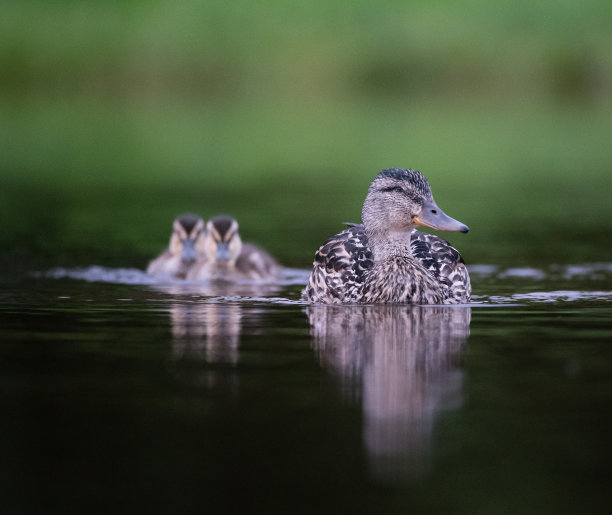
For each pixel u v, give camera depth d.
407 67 43.94
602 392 7.60
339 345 9.24
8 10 48.69
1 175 26.89
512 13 45.22
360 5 46.91
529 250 16.22
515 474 6.03
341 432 6.71
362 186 24.69
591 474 6.06
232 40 46.03
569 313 11.09
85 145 32.91
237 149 32.06
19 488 5.85
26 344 9.34
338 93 44.56
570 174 27.00
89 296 12.60
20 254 16.16
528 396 7.50
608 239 17.28
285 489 5.85
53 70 46.59
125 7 48.56
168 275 15.12
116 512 5.54
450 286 12.09
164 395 7.53
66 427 6.83
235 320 10.73
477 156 29.77
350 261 12.31
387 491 5.82
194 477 6.01
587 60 42.94
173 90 45.91
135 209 21.33
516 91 43.16
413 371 8.24
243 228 18.70
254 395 7.52
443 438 6.62
